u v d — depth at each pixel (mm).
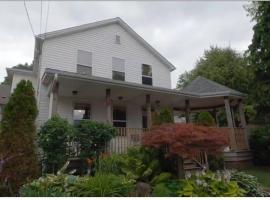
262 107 12062
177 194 5512
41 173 6613
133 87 9953
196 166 8242
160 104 14031
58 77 8219
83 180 5344
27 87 6941
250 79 12359
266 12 11266
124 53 13953
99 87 9789
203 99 12938
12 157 5684
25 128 6438
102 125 7973
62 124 7051
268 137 11492
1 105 13672
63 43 11891
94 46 12883
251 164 11461
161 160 7484
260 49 11617
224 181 5781
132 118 13039
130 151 7672
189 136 6137
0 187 5621
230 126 11453
